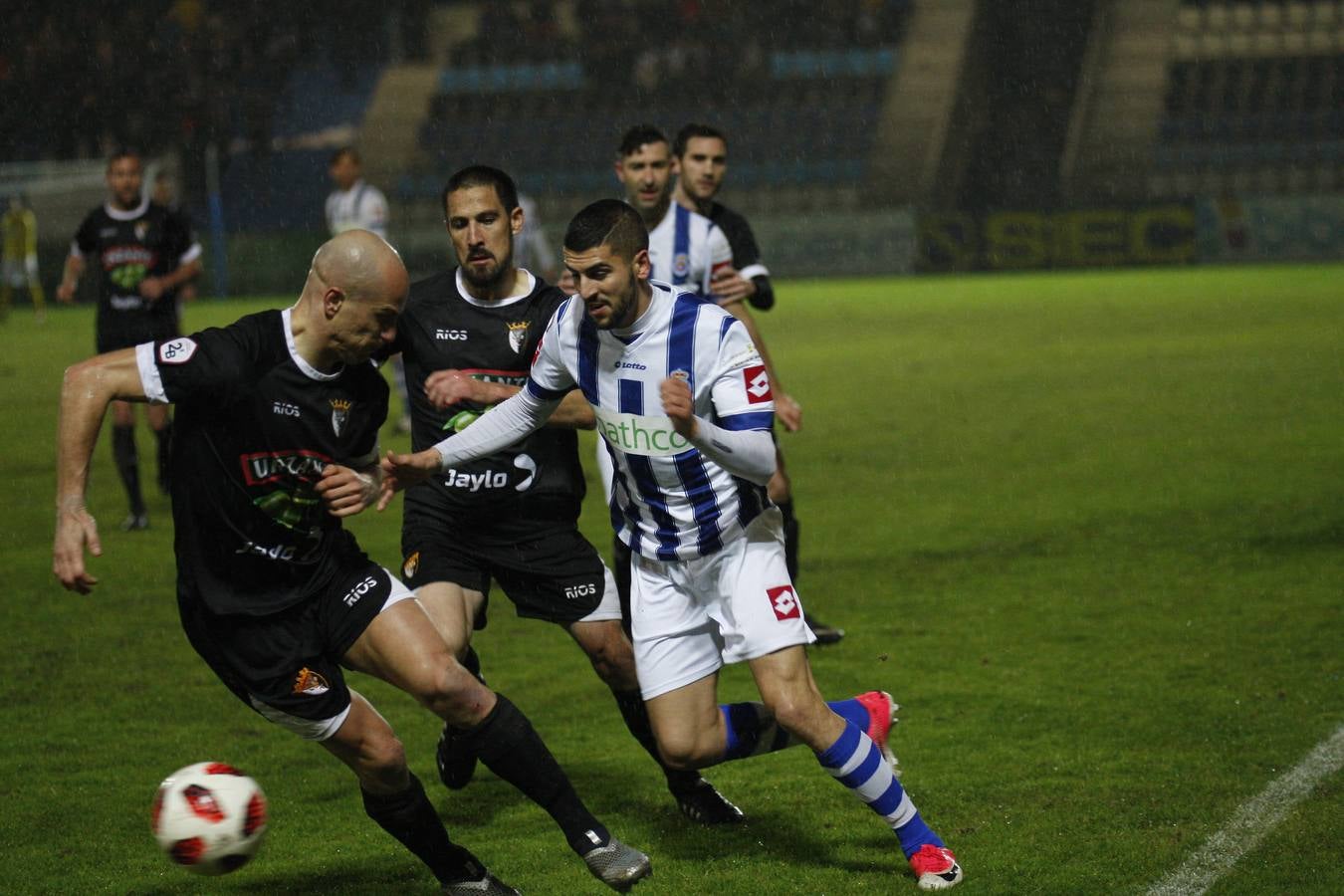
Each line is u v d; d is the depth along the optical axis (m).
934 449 28.69
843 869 10.01
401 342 11.76
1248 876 9.58
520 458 11.21
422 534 11.48
